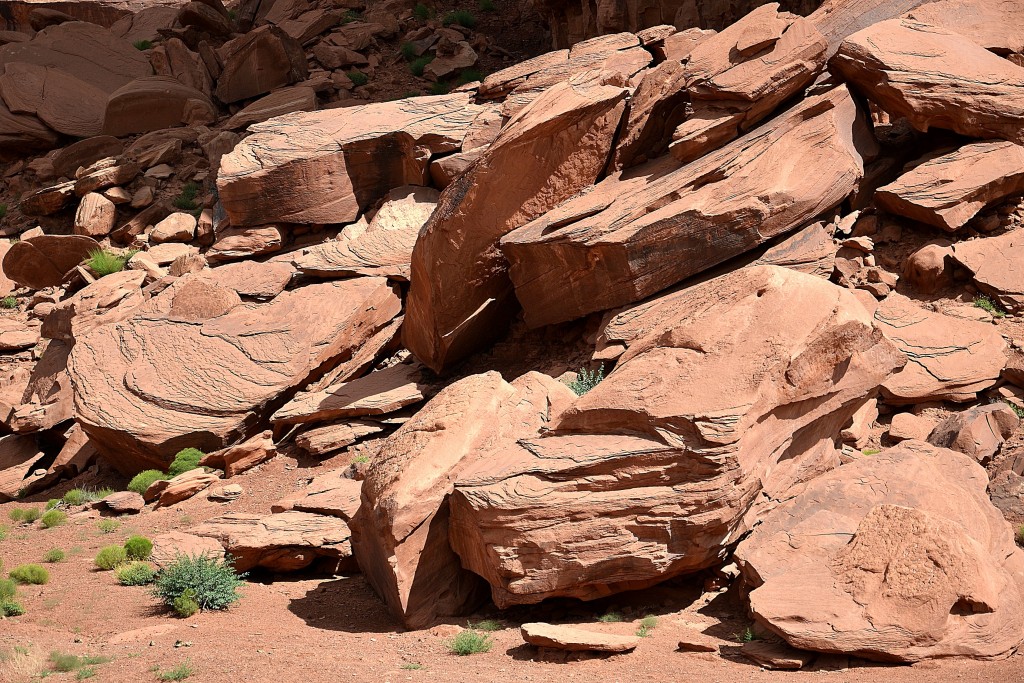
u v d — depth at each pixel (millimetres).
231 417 19375
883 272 15961
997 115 16516
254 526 13422
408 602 10461
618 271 16422
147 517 16688
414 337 19375
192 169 33531
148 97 35844
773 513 10180
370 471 11859
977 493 10391
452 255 17781
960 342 14461
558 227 17109
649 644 9008
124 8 46594
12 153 36656
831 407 10477
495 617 10586
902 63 16953
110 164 33406
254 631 10516
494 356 19203
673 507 9523
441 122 25359
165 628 10750
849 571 8750
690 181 16562
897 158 17641
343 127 26250
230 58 36625
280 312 21188
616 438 10148
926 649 8125
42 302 29688
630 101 18453
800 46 17188
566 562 9609
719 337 10438
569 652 8805
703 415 9719
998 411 12977
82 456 21578
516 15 41594
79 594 12508
